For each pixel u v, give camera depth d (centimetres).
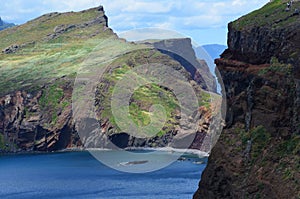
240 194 7944
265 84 8288
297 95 7806
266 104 8244
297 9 8650
